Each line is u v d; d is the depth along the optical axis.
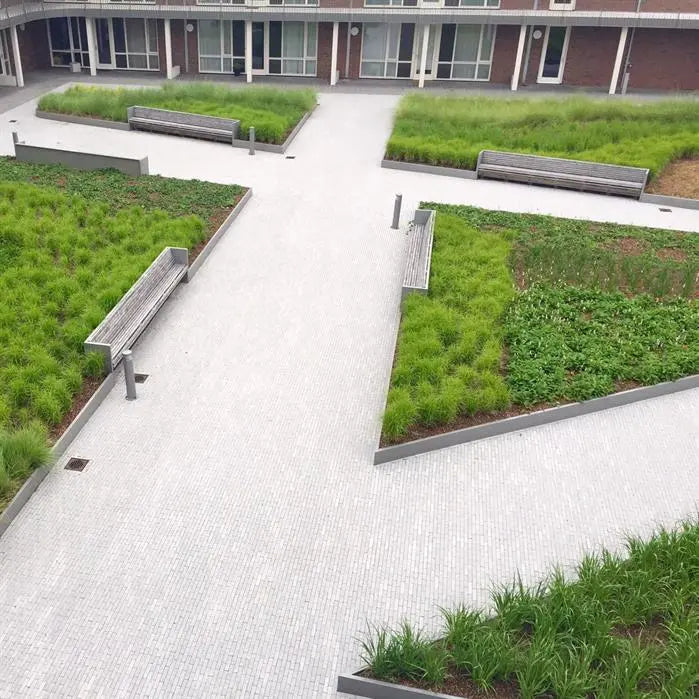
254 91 22.52
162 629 5.85
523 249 13.20
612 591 6.02
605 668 5.50
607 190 16.84
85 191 14.84
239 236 13.47
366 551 6.75
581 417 8.93
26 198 13.91
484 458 8.12
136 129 20.00
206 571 6.42
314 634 5.89
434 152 17.75
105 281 10.71
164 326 10.40
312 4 27.27
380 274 12.33
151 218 13.36
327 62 28.84
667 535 6.57
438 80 29.06
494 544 6.92
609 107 21.30
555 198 16.56
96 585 6.22
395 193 16.19
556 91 27.09
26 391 8.23
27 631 5.78
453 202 15.85
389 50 28.53
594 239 13.98
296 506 7.25
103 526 6.85
